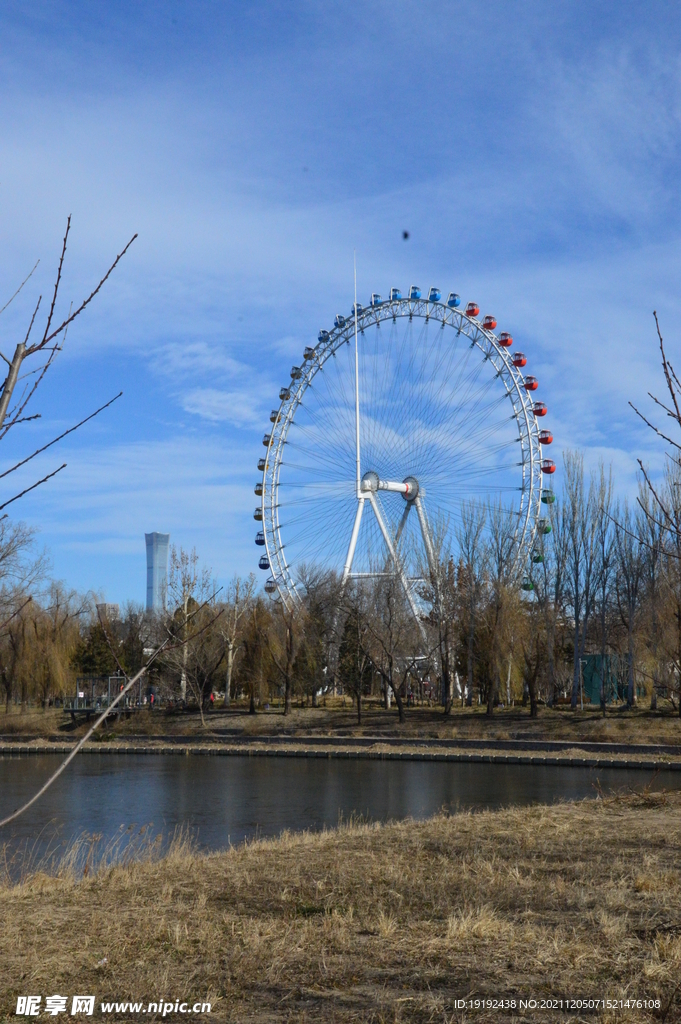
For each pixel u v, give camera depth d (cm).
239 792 4116
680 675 2241
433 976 935
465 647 7556
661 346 796
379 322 7462
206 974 966
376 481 7175
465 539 7656
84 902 1346
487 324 6875
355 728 6925
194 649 7494
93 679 8162
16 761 5747
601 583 7406
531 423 6738
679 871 1446
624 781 4262
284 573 7656
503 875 1446
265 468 7775
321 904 1291
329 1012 845
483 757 5281
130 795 4050
